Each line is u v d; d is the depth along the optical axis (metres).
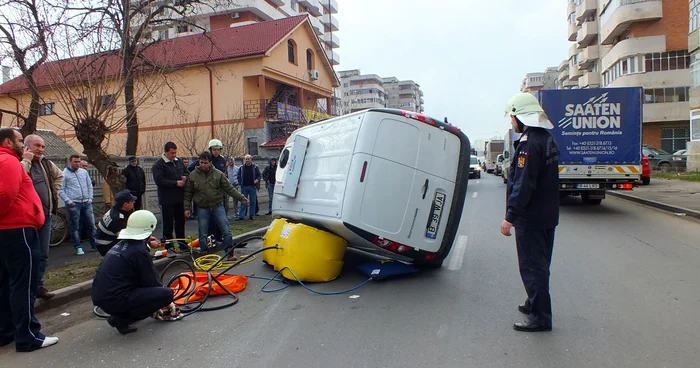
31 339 4.34
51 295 5.67
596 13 47.28
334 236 6.26
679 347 3.78
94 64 8.12
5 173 4.10
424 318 4.66
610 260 6.80
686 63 35.41
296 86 32.66
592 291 5.34
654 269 6.23
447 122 6.73
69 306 5.75
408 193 5.98
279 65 29.91
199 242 7.95
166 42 12.61
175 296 5.42
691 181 18.88
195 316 5.07
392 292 5.59
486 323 4.46
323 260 6.09
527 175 4.09
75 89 7.78
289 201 7.24
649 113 36.22
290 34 30.55
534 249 4.21
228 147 22.55
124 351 4.22
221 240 8.84
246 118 27.97
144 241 4.71
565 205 13.63
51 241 9.14
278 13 50.28
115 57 8.62
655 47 35.72
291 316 4.92
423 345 4.01
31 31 7.38
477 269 6.50
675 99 35.69
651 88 36.09
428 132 6.14
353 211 5.67
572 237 8.70
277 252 6.49
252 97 29.23
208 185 7.80
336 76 38.31
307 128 7.70
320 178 6.41
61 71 7.56
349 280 6.22
